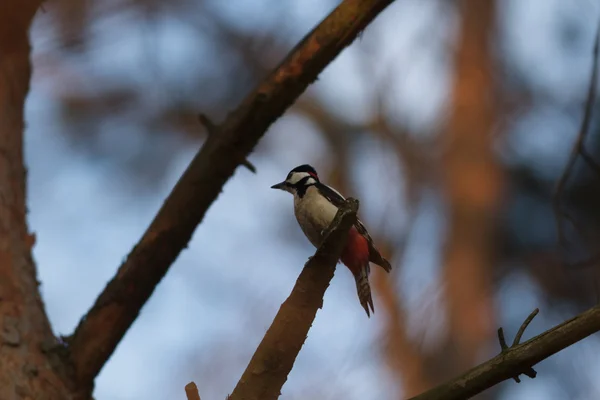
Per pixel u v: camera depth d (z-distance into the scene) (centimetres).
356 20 664
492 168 1600
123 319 677
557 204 784
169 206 688
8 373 620
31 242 720
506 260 1583
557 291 1530
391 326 1372
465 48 1667
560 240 789
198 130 1541
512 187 1619
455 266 1487
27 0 752
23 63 779
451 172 1590
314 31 669
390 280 1419
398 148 1611
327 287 528
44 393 629
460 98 1636
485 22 1684
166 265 686
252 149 690
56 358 657
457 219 1539
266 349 527
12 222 706
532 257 1564
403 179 1588
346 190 1630
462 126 1612
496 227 1575
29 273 695
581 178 1515
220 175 685
